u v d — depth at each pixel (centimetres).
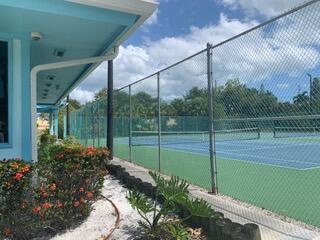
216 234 465
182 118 1481
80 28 673
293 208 614
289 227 499
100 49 844
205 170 1081
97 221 581
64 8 587
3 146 701
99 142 1833
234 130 759
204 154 1617
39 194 497
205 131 1534
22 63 723
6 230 463
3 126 712
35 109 755
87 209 582
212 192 718
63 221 539
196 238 484
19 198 466
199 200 536
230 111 668
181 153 1658
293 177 977
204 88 807
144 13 632
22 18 609
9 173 458
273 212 584
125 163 1214
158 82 1027
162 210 503
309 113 497
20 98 721
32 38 724
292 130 732
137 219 584
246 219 536
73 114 3141
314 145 1330
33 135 741
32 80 760
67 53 880
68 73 1219
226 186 821
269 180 926
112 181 931
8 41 709
